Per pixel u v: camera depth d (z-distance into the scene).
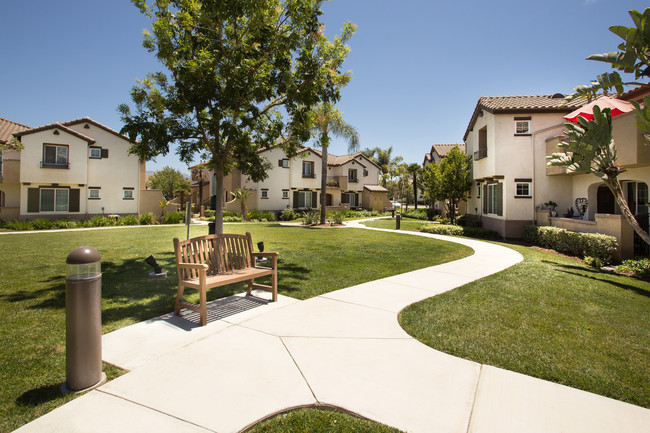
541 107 15.86
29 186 22.05
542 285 6.98
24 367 3.43
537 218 15.74
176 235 16.44
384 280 7.26
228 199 32.62
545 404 2.90
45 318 4.82
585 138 8.77
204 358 3.62
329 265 8.93
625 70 7.00
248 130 10.42
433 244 13.41
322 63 8.91
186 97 8.46
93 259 3.09
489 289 6.58
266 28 8.41
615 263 10.26
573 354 3.86
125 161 25.72
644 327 4.76
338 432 2.51
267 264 9.02
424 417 2.69
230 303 5.59
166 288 6.54
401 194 57.22
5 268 8.30
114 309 5.25
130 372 3.32
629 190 12.76
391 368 3.46
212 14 7.76
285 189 34.34
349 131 24.50
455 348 3.94
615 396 3.06
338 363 3.54
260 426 2.56
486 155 17.97
